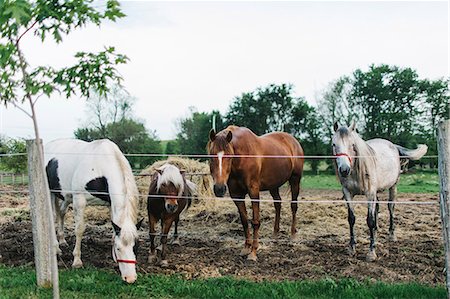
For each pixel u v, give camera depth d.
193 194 8.18
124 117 38.59
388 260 6.96
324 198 15.42
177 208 6.95
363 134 42.66
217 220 10.62
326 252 7.53
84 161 6.97
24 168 22.23
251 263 6.89
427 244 7.98
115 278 6.02
